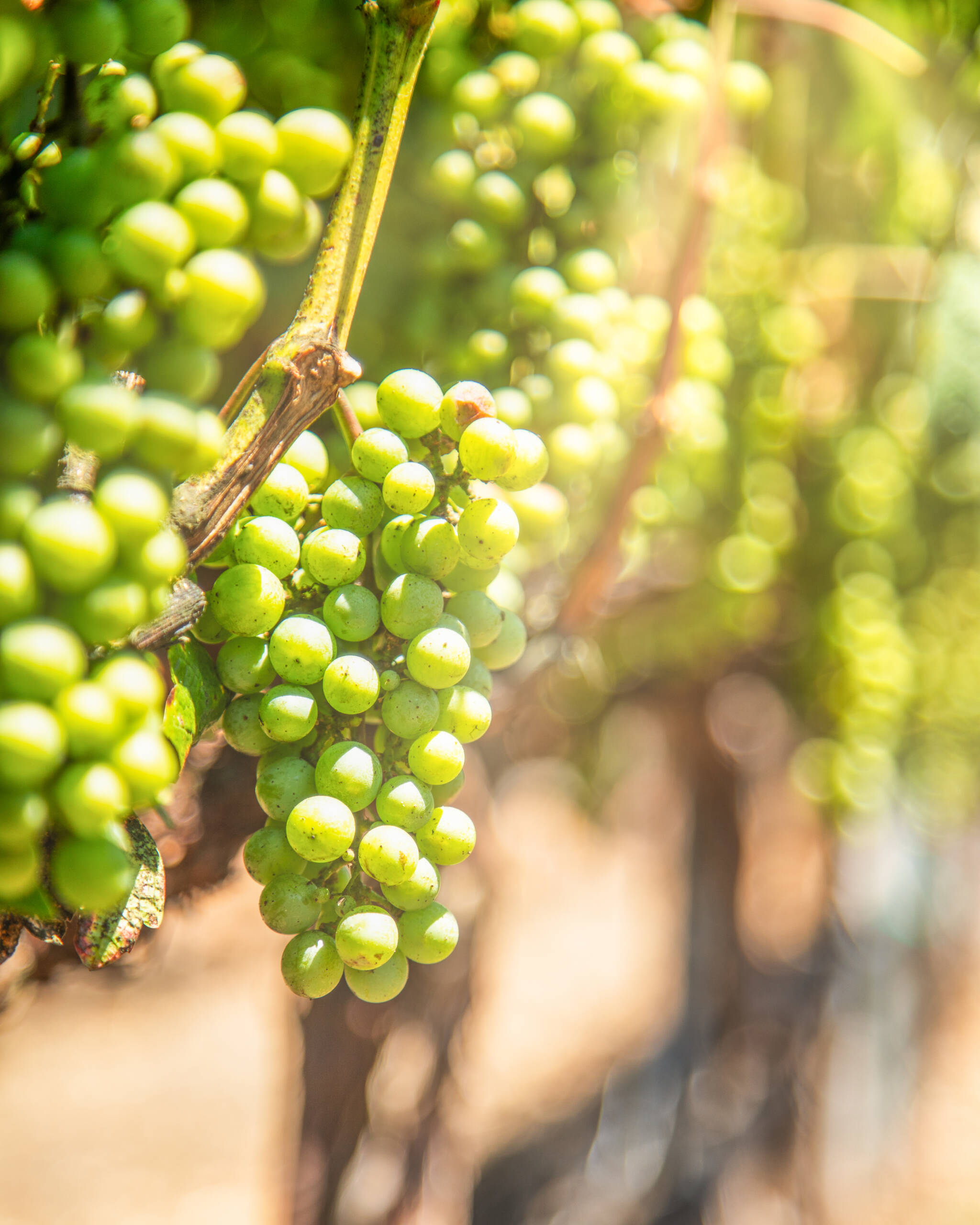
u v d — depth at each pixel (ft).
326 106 2.14
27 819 1.80
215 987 11.89
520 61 2.42
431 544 1.99
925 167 3.67
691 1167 5.22
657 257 2.71
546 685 3.47
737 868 5.50
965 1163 8.43
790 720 4.89
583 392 2.42
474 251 2.41
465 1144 4.06
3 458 1.81
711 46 2.53
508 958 12.30
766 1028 5.42
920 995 6.02
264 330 2.49
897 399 4.13
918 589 4.42
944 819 4.78
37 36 1.85
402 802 1.98
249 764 2.36
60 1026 11.21
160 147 1.87
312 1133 2.87
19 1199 8.89
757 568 4.00
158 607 1.87
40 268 1.85
